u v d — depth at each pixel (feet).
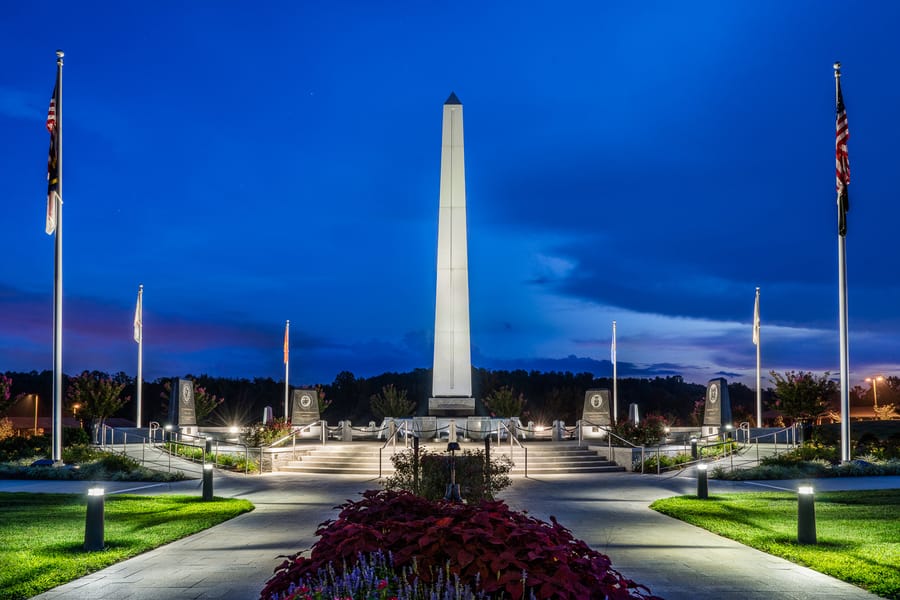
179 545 42.19
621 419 120.37
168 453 100.58
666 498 63.93
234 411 276.21
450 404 115.24
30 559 37.29
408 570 18.52
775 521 50.26
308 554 39.19
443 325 115.85
